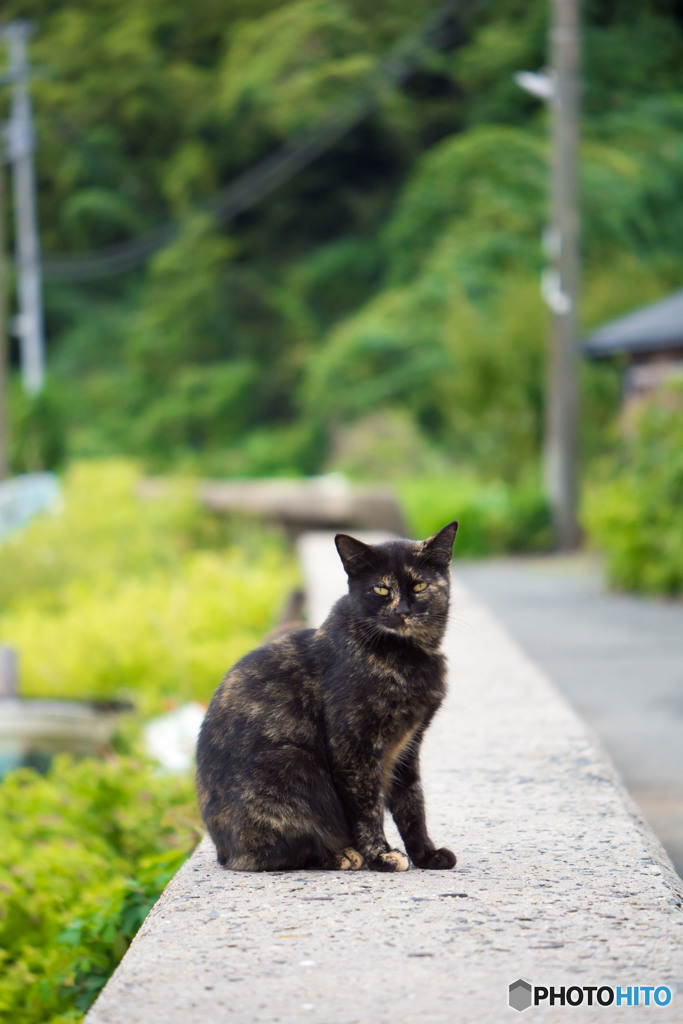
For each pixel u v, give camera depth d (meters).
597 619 11.38
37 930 4.58
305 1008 2.41
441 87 45.09
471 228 37.56
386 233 42.38
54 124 48.06
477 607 9.69
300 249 47.09
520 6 43.09
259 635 10.45
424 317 37.84
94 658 9.86
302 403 42.12
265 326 46.16
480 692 6.23
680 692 7.75
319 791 3.43
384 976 2.56
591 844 3.62
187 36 49.59
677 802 5.17
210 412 43.12
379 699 3.42
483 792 4.30
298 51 44.44
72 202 47.16
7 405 23.58
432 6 44.31
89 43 48.62
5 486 22.14
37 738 7.48
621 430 18.14
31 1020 3.87
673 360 17.91
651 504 13.27
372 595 3.54
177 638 9.73
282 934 2.83
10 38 33.38
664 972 2.57
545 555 18.72
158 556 15.84
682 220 37.12
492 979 2.54
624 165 36.25
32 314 35.03
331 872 3.38
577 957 2.65
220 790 3.45
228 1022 2.36
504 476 21.62
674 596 12.78
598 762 4.73
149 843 5.48
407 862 3.41
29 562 14.99
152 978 2.57
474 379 21.98
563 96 18.84
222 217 45.78
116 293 50.53
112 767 6.39
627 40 40.81
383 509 18.39
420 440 34.84
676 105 39.50
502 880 3.26
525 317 21.83
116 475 19.14
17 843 5.52
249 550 17.06
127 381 45.84
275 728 3.42
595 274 27.80
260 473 39.28
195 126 46.91
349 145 44.62
